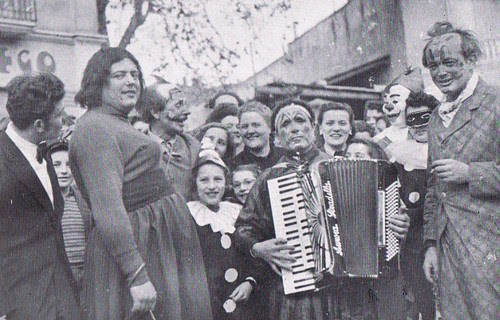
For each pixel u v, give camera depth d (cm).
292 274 330
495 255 346
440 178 352
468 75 363
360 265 328
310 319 328
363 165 331
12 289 309
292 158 352
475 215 348
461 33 371
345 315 330
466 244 348
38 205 314
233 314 335
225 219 345
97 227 306
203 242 338
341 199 329
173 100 363
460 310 348
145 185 317
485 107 358
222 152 363
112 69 324
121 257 303
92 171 305
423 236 367
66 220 319
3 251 310
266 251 331
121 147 312
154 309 312
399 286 340
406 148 382
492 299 344
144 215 314
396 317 337
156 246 315
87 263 311
